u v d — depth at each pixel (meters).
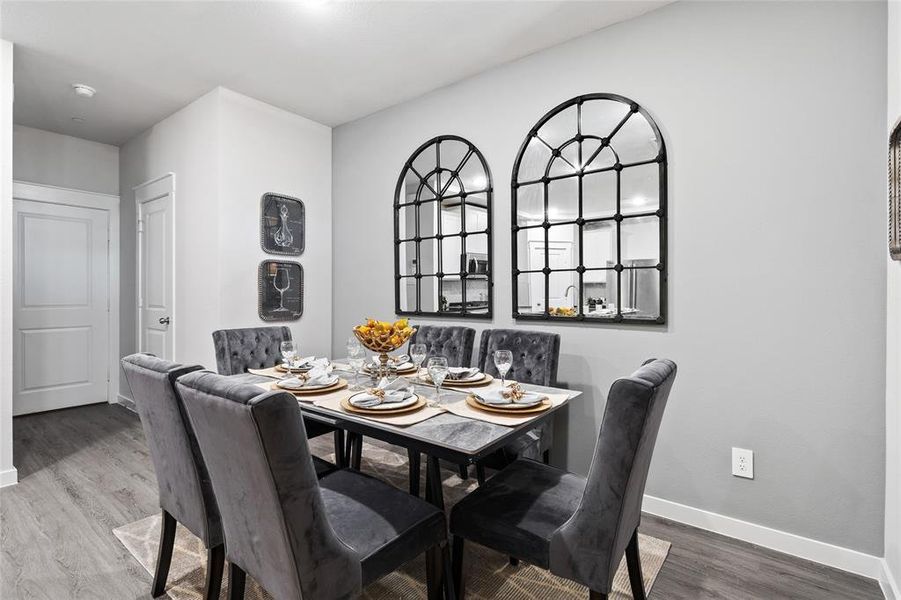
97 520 2.16
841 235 1.82
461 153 3.01
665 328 2.23
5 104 2.57
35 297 4.00
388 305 3.47
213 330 3.18
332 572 1.11
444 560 1.43
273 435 0.99
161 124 3.74
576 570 1.22
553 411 1.70
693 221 2.15
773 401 1.96
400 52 2.69
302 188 3.66
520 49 2.64
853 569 1.79
